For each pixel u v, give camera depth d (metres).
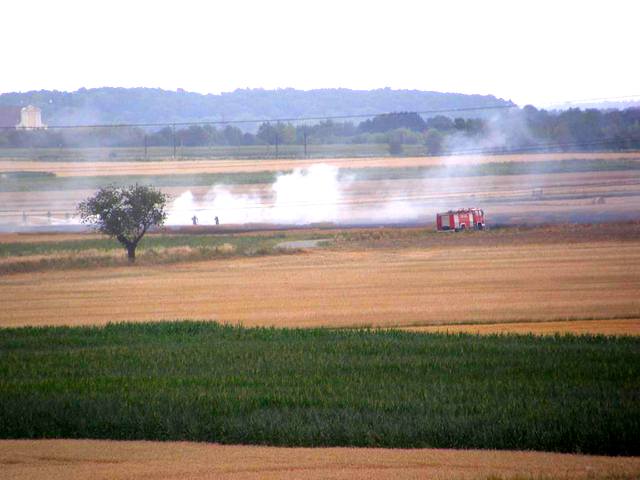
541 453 45.12
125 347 76.75
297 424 49.41
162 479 41.62
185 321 91.19
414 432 47.19
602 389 56.12
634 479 39.78
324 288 122.38
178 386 60.25
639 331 83.81
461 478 40.44
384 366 65.38
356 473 41.69
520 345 72.94
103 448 47.44
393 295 113.50
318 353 71.56
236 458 44.88
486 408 51.66
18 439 49.78
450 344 73.94
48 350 76.31
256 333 82.94
